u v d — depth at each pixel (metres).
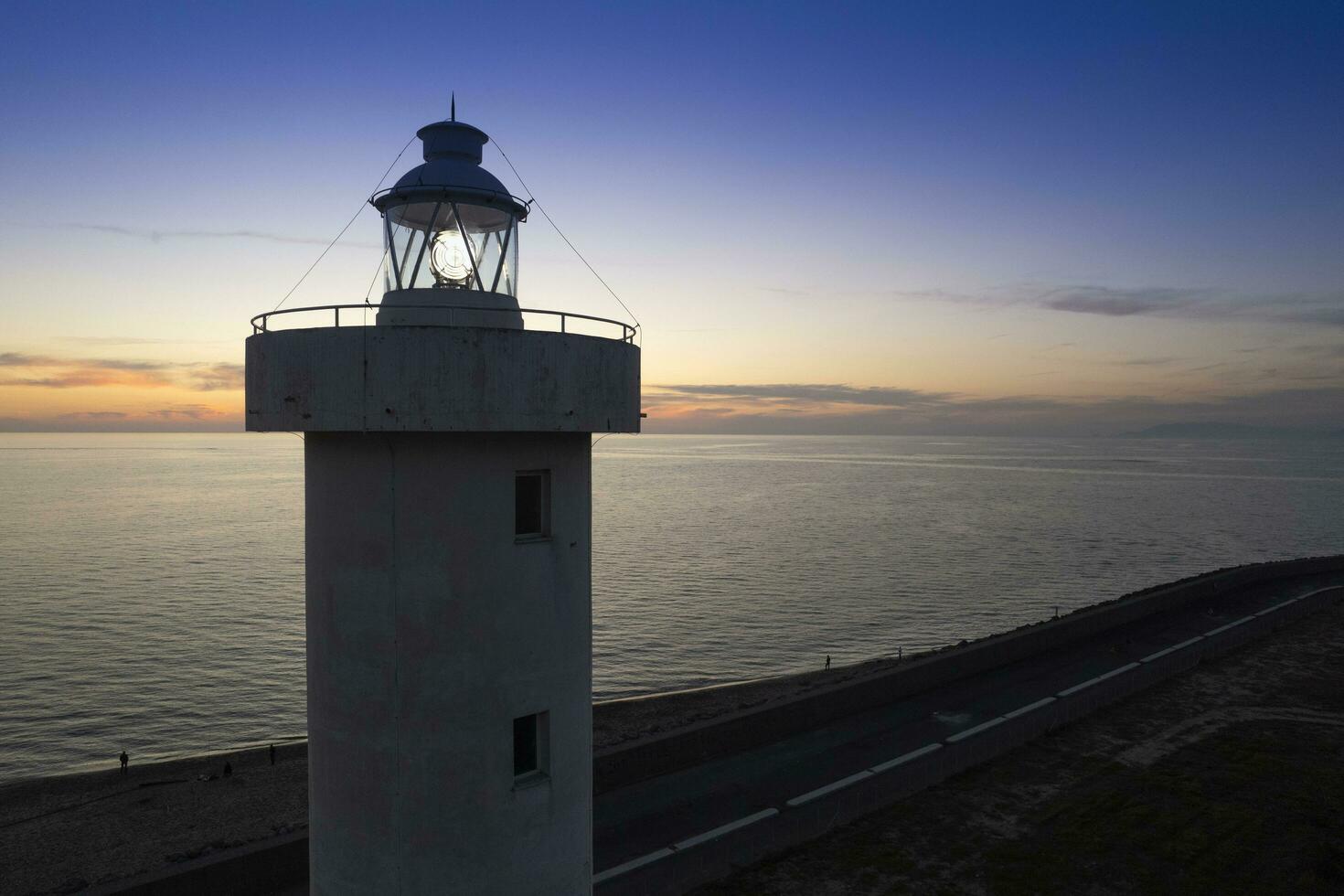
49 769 34.31
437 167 8.48
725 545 93.25
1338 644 35.25
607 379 7.88
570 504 8.03
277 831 21.09
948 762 23.08
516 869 7.68
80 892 16.36
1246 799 21.00
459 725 7.36
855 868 17.98
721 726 23.98
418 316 7.85
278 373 7.18
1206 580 44.72
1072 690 29.14
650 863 18.12
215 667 47.34
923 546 91.94
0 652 49.88
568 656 8.03
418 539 7.22
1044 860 18.23
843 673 40.81
